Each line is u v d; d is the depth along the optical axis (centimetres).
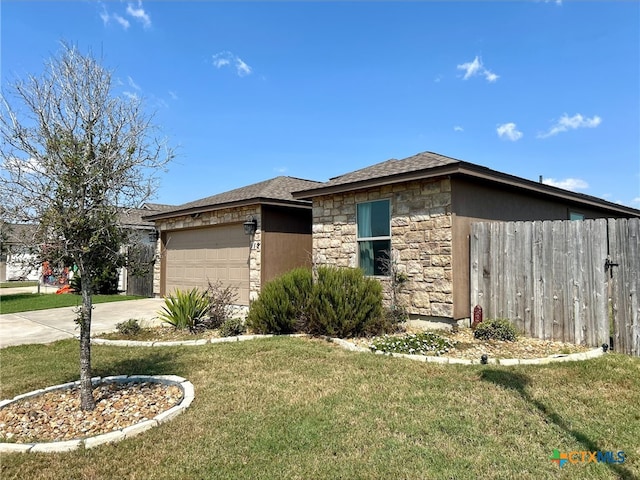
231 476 276
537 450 305
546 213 993
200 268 1269
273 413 371
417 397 405
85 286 386
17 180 351
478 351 580
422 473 277
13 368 538
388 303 793
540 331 642
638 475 275
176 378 462
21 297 1461
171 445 315
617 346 567
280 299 740
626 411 371
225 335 725
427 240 740
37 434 340
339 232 904
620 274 570
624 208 1283
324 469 283
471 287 725
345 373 484
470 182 752
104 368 533
